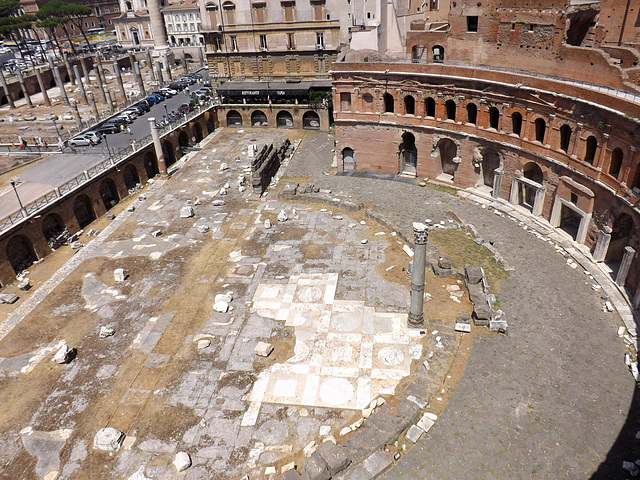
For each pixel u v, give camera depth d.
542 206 40.59
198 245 41.59
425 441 23.12
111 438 23.78
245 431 24.33
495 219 42.12
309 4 70.12
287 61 75.06
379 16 58.12
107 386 27.64
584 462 21.80
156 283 36.69
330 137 68.88
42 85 86.75
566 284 33.28
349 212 45.53
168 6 132.50
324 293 34.00
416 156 52.22
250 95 74.62
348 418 24.72
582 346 28.06
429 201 46.53
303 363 28.14
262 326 31.28
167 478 22.27
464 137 45.78
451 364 27.23
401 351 28.53
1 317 34.31
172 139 61.97
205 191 52.66
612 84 34.47
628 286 31.73
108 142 63.12
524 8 39.97
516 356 27.58
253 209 47.50
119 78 82.31
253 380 27.27
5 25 117.31
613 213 32.75
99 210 48.94
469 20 45.09
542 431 23.28
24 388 27.89
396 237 40.47
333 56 73.31
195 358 29.09
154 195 52.44
